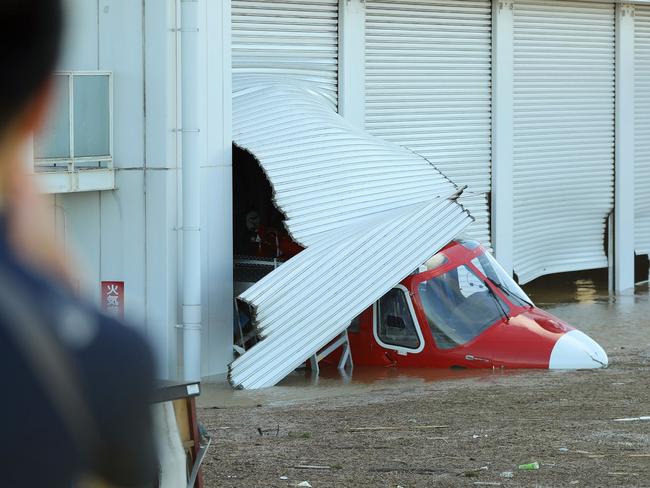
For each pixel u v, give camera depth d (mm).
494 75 81875
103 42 55719
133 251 55594
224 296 58250
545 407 42062
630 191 92062
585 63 88562
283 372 52938
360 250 56688
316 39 72188
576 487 28469
